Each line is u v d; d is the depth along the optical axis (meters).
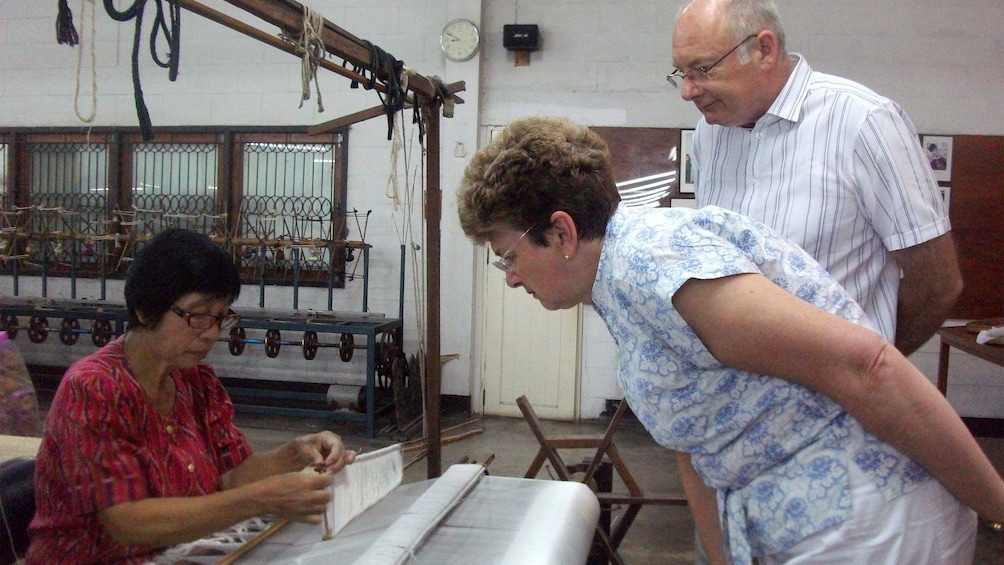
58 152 5.02
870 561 0.77
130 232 4.67
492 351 4.63
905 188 1.14
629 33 4.45
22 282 5.13
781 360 0.71
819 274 0.80
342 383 4.81
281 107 4.76
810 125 1.21
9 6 4.95
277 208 4.82
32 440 1.49
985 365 4.29
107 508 1.00
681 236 0.76
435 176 2.24
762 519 0.83
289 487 1.03
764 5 1.21
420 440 3.95
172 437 1.16
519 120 0.87
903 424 0.70
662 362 0.80
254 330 4.89
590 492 1.39
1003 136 4.21
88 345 5.07
